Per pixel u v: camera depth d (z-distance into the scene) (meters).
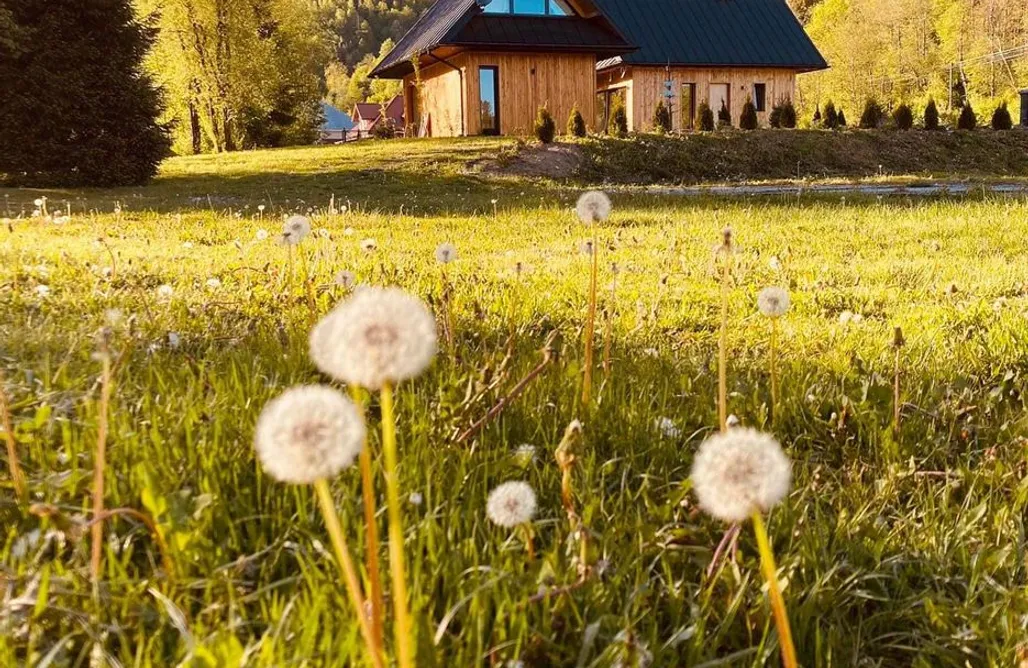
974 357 3.90
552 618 1.57
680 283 6.53
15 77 20.95
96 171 20.89
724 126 31.27
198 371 3.01
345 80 130.38
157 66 44.66
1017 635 1.69
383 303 0.88
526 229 10.54
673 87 38.25
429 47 30.47
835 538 2.05
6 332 3.67
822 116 36.62
